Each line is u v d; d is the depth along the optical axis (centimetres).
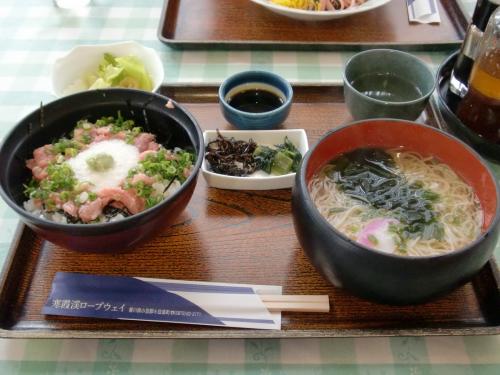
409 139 32
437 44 50
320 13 48
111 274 31
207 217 35
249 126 40
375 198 32
